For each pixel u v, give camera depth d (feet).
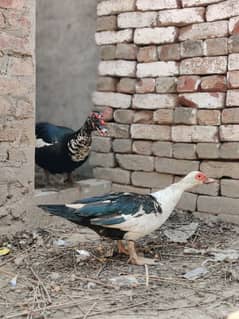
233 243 5.60
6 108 5.55
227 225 6.22
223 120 6.20
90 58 7.96
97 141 7.32
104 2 7.02
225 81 6.16
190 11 6.34
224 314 3.80
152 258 5.11
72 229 6.15
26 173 5.83
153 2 6.59
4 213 5.62
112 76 7.11
